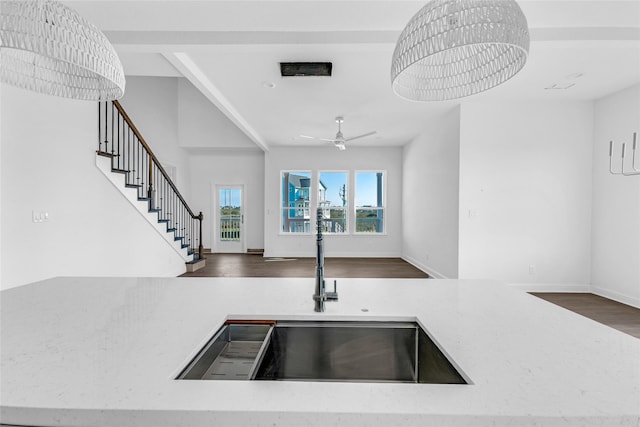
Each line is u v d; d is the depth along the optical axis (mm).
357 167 8094
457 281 1716
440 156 5410
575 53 3244
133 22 2715
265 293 1463
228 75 3779
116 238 4168
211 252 8727
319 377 1168
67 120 3410
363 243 8148
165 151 7484
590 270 4676
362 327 1164
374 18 2674
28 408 629
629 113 4102
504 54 1053
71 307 1243
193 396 660
